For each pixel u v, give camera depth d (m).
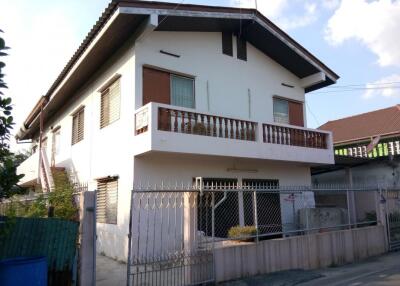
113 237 10.79
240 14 12.12
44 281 5.34
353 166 17.39
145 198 9.62
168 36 11.49
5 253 5.74
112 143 11.50
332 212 12.08
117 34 10.55
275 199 13.20
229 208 11.55
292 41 13.56
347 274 8.26
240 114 13.04
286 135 12.62
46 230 6.06
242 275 7.55
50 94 15.15
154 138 9.37
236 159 11.73
